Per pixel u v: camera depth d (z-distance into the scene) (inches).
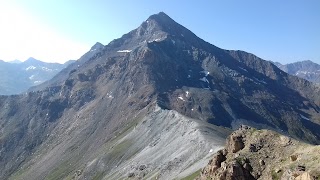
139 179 6668.3
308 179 2181.3
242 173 2758.4
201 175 3489.2
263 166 2760.8
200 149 6063.0
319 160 2321.6
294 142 2832.2
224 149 3378.4
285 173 2443.4
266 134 3102.9
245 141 3196.4
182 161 6107.3
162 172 6117.1
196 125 7549.2
